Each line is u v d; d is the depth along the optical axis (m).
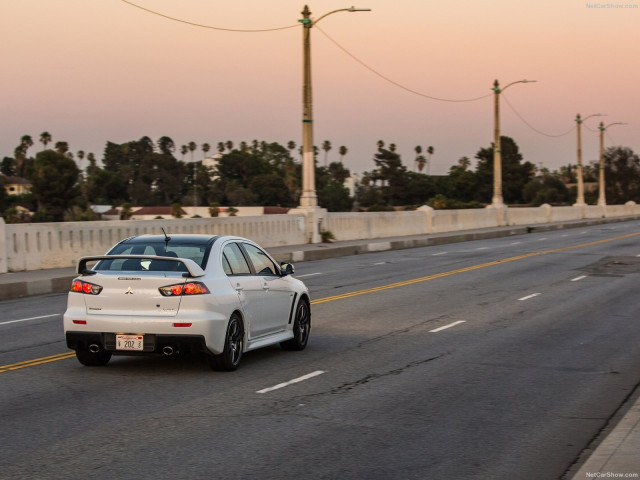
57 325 16.20
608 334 15.25
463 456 7.55
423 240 46.56
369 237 46.25
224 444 7.79
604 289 23.03
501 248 42.47
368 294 22.02
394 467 7.17
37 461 7.18
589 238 51.50
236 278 11.55
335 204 180.50
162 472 6.89
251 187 183.75
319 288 23.62
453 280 25.86
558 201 160.88
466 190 172.12
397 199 169.50
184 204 187.38
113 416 8.84
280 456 7.42
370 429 8.45
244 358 12.66
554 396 10.20
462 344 14.10
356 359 12.64
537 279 25.95
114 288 10.70
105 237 27.86
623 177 135.75
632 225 76.56
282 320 12.78
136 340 10.59
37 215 131.88
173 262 10.91
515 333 15.34
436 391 10.38
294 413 9.10
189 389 10.30
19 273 24.27
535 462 7.41
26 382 10.66
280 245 38.16
